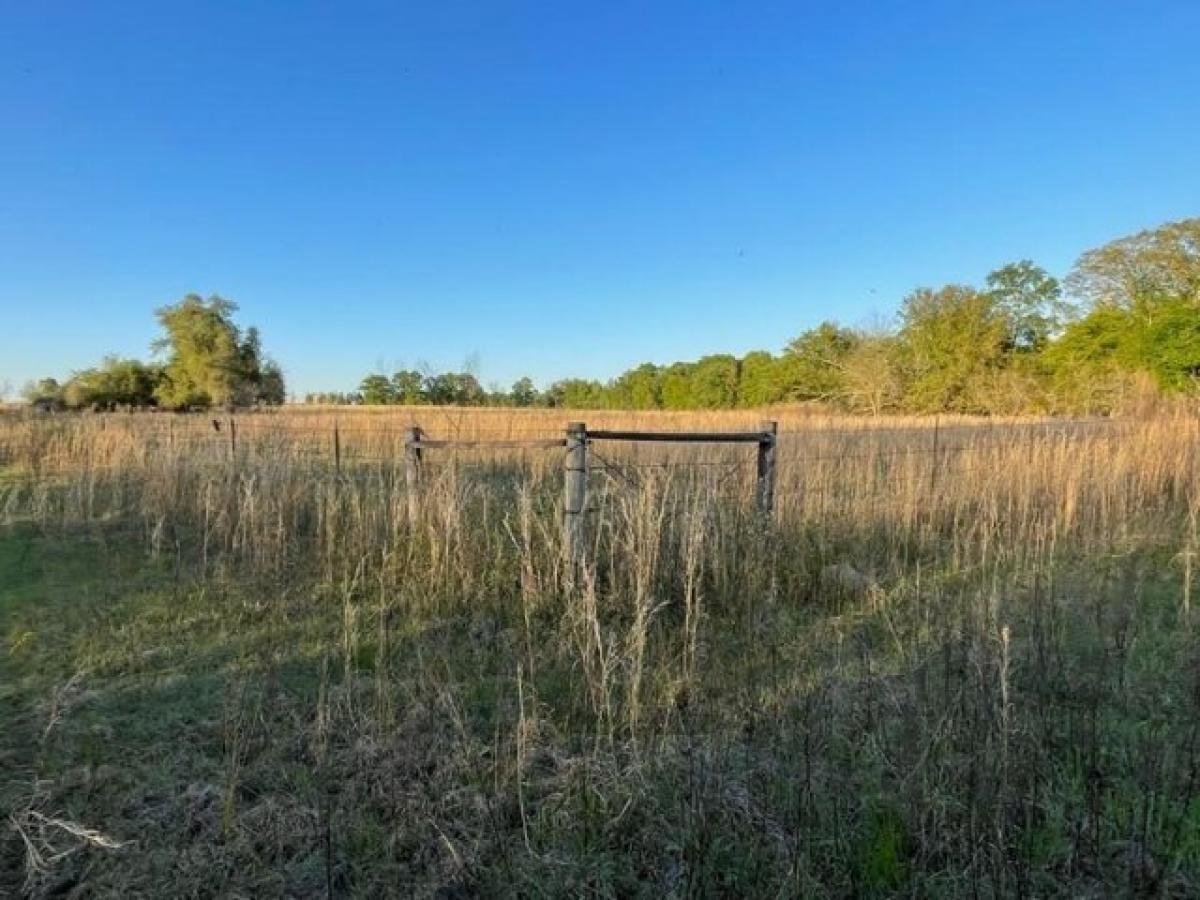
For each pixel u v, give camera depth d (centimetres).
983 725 292
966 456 835
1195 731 287
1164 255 2830
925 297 3353
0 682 405
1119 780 286
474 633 471
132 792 295
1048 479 781
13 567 627
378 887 247
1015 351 3234
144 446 957
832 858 248
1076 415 1958
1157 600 515
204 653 443
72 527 752
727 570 541
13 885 247
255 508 668
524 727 314
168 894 240
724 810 262
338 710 347
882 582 572
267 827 271
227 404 3400
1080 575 560
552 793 286
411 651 444
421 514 604
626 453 1024
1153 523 749
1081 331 2628
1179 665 381
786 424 1998
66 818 278
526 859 254
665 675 386
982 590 471
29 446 1127
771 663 402
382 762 307
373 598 541
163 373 3806
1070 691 347
